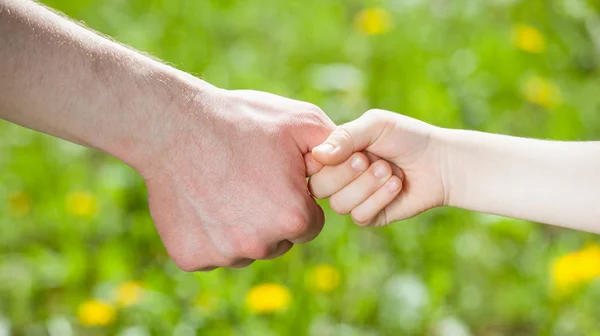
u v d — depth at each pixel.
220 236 1.10
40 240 1.39
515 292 1.34
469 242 1.38
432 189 1.11
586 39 1.74
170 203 1.09
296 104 1.12
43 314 1.31
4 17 1.02
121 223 1.38
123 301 1.25
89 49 1.05
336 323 1.28
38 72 1.03
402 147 1.10
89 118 1.05
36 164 1.44
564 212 1.07
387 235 1.37
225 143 1.08
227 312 1.25
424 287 1.28
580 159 1.07
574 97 1.61
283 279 1.32
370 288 1.31
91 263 1.34
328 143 1.10
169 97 1.07
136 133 1.06
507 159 1.09
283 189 1.09
